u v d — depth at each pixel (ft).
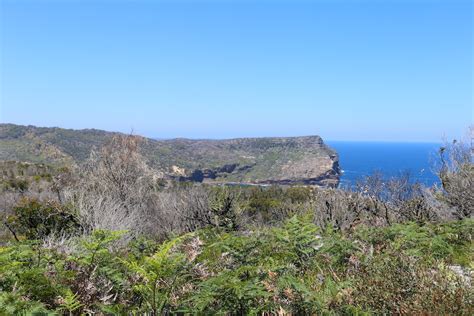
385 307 13.58
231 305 12.70
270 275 14.67
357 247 19.80
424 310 12.84
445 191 38.14
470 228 25.46
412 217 35.35
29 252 15.83
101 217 34.04
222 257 18.12
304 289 13.28
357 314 12.74
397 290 13.96
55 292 13.03
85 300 13.29
